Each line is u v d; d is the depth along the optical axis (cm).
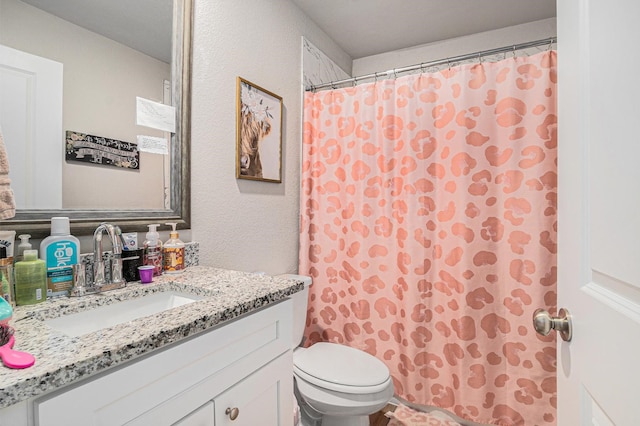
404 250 177
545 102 149
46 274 88
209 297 97
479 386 160
